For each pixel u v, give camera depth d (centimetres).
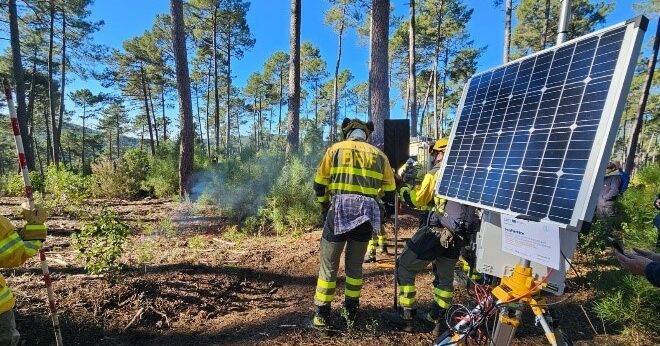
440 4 3425
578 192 203
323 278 383
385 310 439
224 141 5984
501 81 321
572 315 423
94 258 490
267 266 604
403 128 459
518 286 261
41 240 273
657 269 207
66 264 554
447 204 370
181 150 1284
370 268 607
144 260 580
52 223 872
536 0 2822
